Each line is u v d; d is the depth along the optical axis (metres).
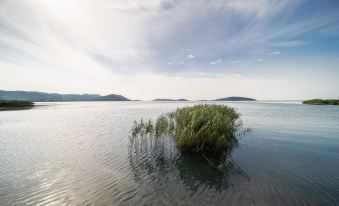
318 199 5.98
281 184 7.02
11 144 13.29
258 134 16.61
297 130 18.72
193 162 9.49
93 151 11.45
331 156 10.37
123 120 28.66
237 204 5.73
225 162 9.47
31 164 9.20
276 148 12.05
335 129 19.33
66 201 5.91
